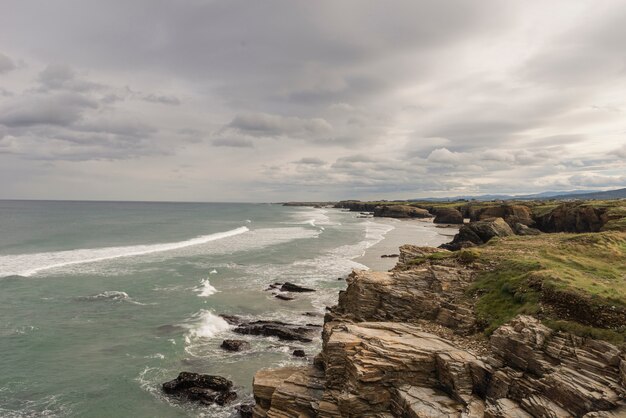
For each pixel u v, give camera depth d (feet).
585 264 78.13
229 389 79.36
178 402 75.77
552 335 50.67
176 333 107.55
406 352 56.29
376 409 53.26
